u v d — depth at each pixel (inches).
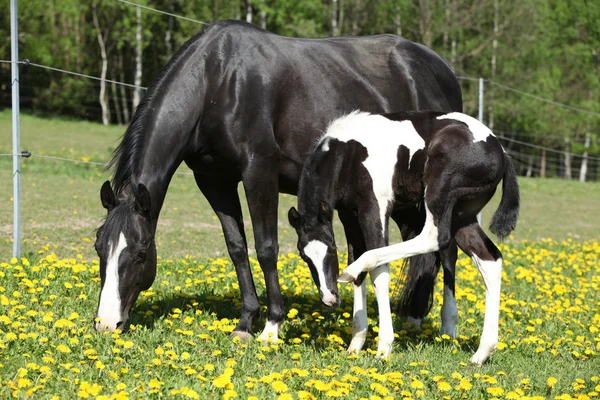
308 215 197.3
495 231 212.4
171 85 219.0
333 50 245.4
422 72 261.6
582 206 857.5
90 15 1721.2
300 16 1510.8
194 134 223.0
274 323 224.4
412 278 244.4
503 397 174.4
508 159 213.0
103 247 197.0
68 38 1585.9
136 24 1588.3
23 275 257.8
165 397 153.7
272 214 226.2
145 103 217.5
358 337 210.5
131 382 163.2
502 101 1414.9
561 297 311.6
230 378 169.0
